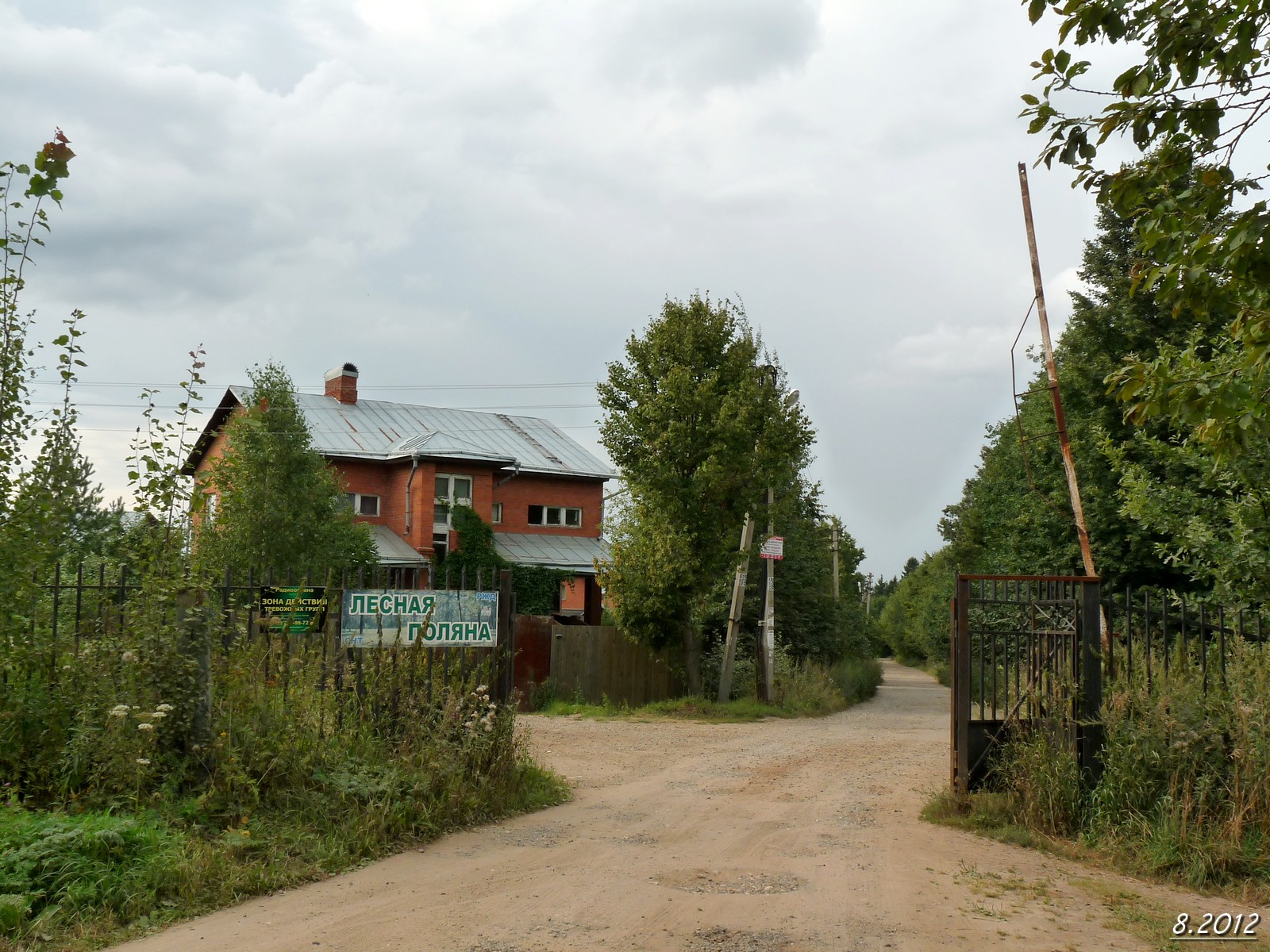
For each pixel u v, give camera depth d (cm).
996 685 995
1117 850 815
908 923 629
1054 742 927
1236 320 625
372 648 981
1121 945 605
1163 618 951
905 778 1236
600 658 2544
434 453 3819
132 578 879
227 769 766
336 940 568
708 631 2761
